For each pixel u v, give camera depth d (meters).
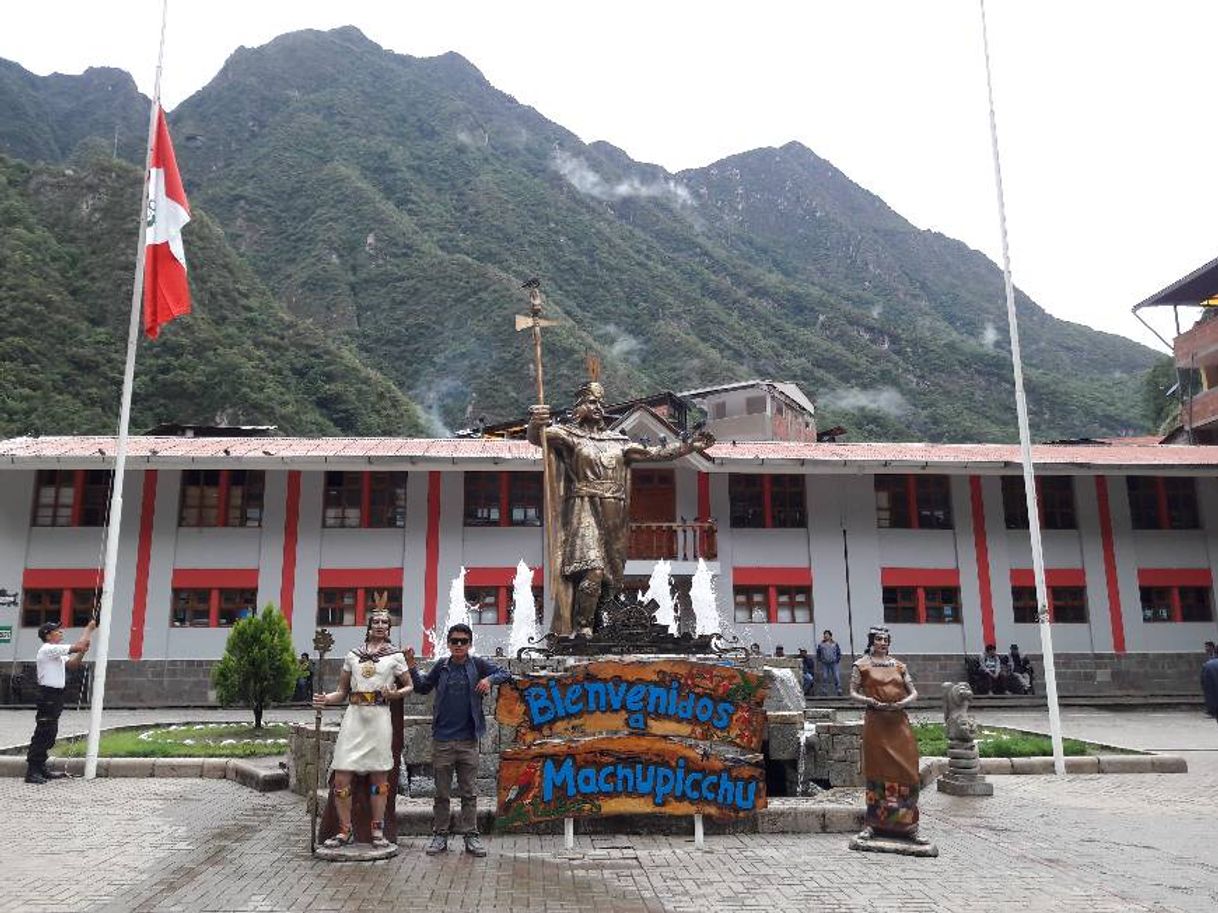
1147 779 11.88
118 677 23.81
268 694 15.84
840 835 8.26
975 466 25.61
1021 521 27.23
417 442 26.52
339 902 5.96
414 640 24.80
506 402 85.44
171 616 24.44
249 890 6.24
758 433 46.81
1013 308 14.01
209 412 54.41
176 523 24.94
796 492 27.06
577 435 11.30
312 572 25.05
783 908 5.89
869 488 27.06
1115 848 7.82
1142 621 26.69
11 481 24.62
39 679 11.01
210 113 161.25
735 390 48.06
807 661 24.56
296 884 6.41
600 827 8.20
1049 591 26.80
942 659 26.08
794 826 8.36
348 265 116.12
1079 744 13.90
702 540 25.75
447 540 25.52
